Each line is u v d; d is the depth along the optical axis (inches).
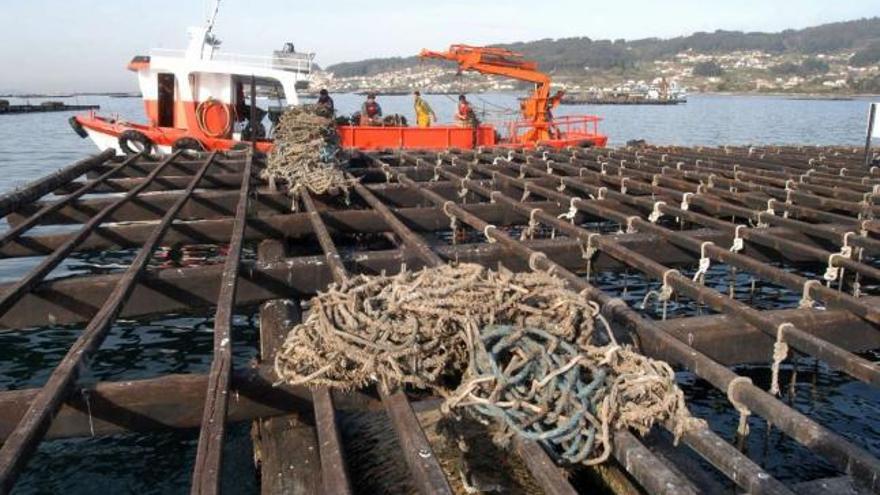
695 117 2716.5
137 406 154.1
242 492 196.4
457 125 770.2
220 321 176.4
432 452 122.3
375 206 373.7
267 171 434.9
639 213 414.0
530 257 255.9
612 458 151.1
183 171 538.0
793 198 429.1
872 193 437.1
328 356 147.3
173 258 469.4
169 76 661.3
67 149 1259.2
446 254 273.4
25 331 327.6
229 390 144.0
